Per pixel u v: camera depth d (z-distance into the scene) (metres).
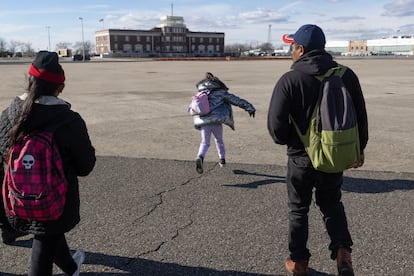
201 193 5.18
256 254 3.66
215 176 5.86
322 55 2.91
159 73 32.25
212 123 5.70
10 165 2.44
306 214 3.19
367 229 4.13
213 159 6.78
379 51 164.38
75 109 12.44
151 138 8.45
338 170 2.87
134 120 10.55
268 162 6.64
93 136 8.62
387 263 3.50
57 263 3.00
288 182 3.18
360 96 2.98
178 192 5.20
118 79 25.80
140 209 4.65
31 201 2.40
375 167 6.32
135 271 3.41
